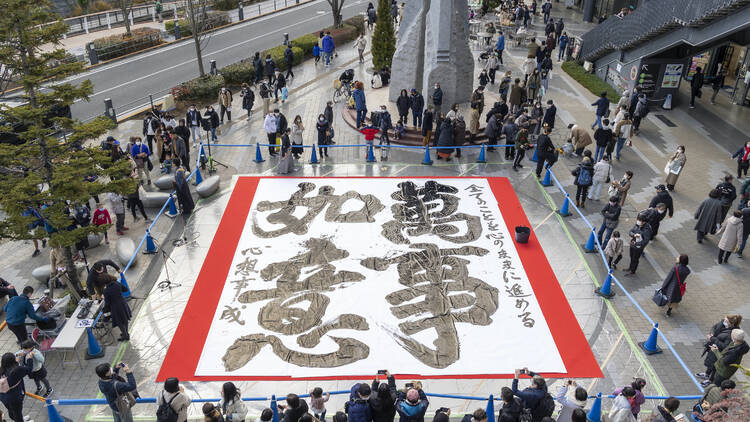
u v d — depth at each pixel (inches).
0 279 572.1
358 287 611.5
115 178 596.1
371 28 1668.3
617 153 882.1
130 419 438.0
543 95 1144.2
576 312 583.8
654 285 622.8
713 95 1089.4
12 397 443.5
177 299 599.8
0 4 506.9
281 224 724.0
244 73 1206.3
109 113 992.9
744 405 348.5
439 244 684.1
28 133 532.4
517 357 530.0
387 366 518.6
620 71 1128.2
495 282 622.8
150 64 1322.6
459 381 505.0
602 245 680.4
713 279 631.8
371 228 713.6
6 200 520.1
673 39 960.9
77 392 492.1
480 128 959.6
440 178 832.3
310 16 1827.0
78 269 620.7
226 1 1844.2
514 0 1670.8
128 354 533.0
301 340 545.6
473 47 1434.5
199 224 727.7
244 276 631.8
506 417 400.2
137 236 708.0
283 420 400.8
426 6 989.8
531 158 898.7
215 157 897.5
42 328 535.5
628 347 541.3
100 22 1553.9
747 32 1021.2
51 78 569.9
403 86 1047.6
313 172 849.5
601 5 1624.0
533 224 728.3
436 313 578.2
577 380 506.0
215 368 517.0
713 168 857.5
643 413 467.5
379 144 926.4
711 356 486.9
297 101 1116.5
